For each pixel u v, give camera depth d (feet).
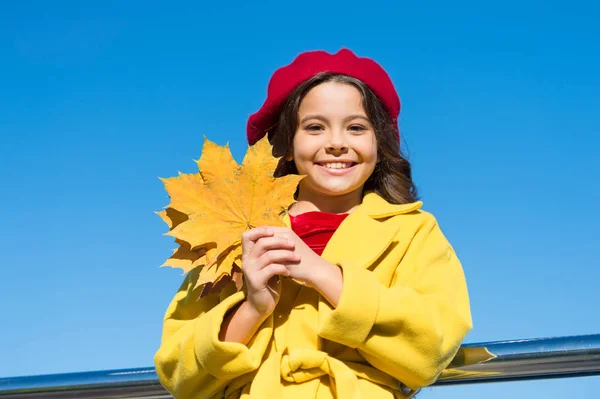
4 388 8.70
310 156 8.80
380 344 7.60
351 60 9.03
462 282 8.52
